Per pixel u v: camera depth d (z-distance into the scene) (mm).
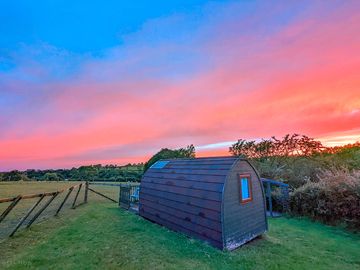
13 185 27281
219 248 6426
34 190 21016
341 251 6625
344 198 9641
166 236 7727
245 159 7887
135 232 8219
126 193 13336
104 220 10109
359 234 8539
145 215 10531
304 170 16719
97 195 19500
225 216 6578
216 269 5211
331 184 10336
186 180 8344
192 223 7520
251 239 7457
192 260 5703
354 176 10102
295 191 12188
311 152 19141
